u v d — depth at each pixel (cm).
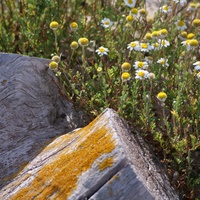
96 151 60
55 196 59
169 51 85
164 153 69
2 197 61
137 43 78
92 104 76
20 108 73
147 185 58
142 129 71
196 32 83
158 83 78
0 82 75
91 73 85
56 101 77
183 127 74
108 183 58
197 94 76
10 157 66
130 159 59
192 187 69
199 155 75
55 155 63
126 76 69
